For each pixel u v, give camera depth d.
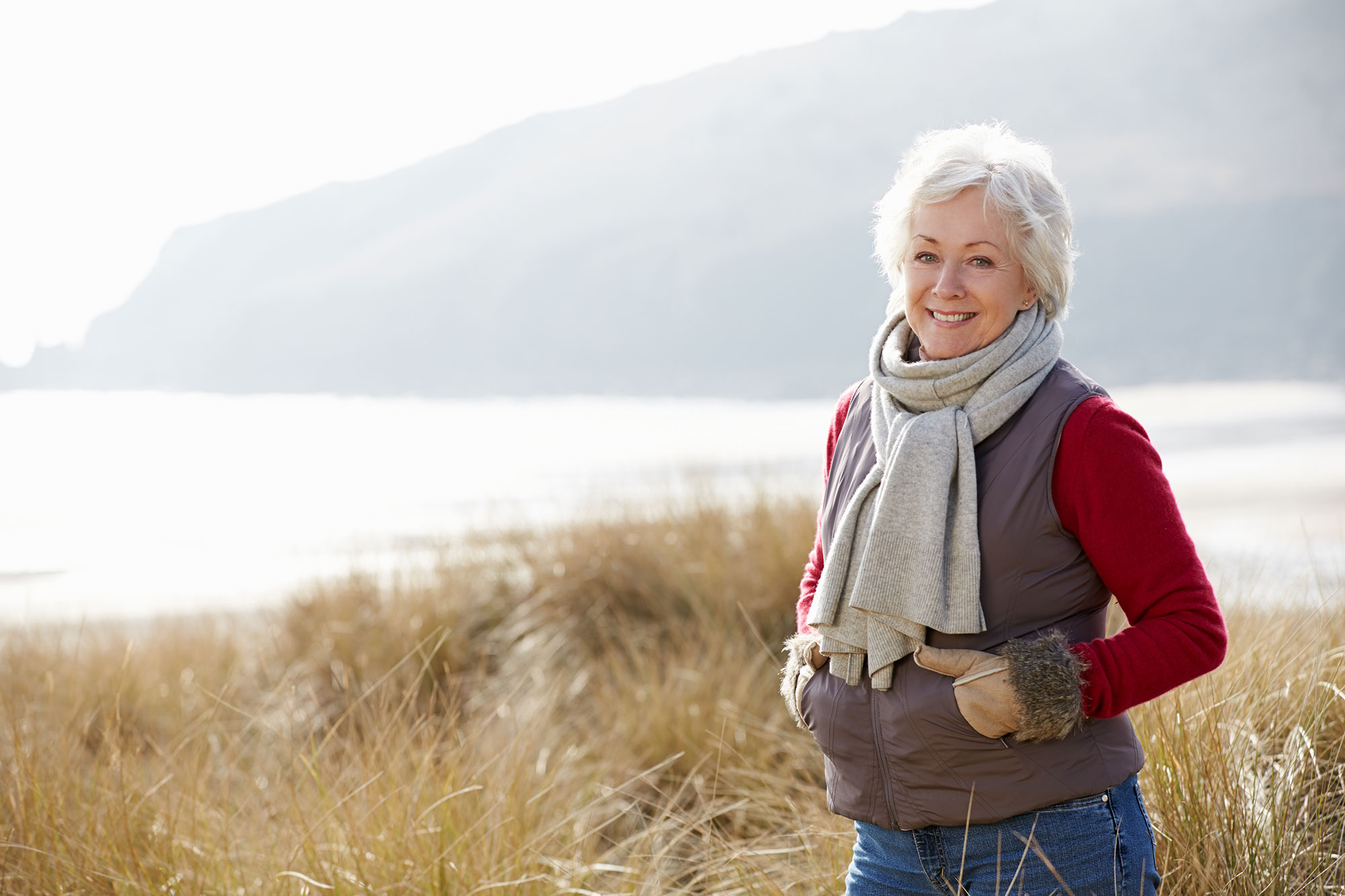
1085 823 1.58
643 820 3.54
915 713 1.60
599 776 3.73
